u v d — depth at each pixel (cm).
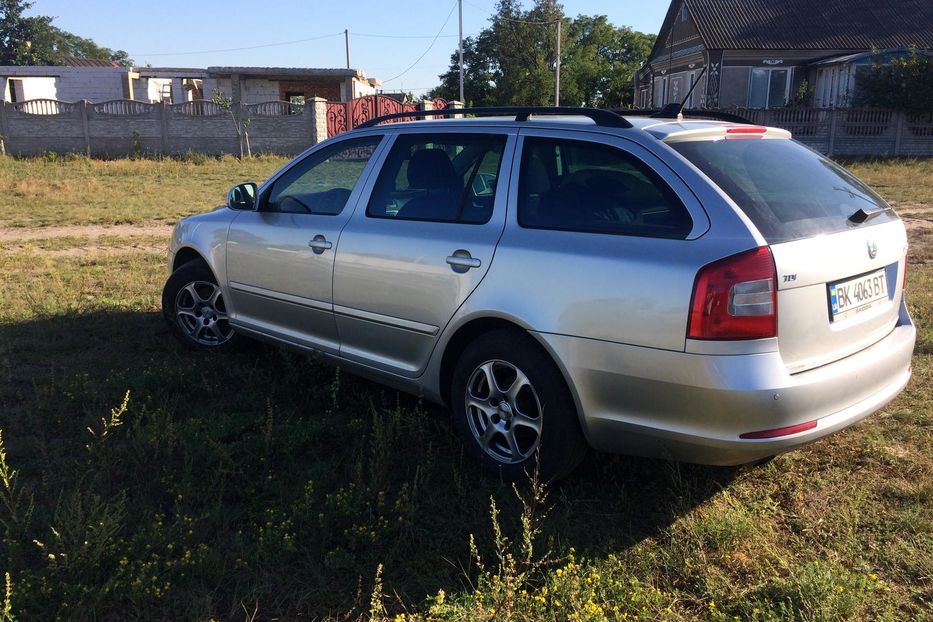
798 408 286
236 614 269
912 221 1195
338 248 418
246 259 482
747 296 279
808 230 301
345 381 468
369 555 301
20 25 6481
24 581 267
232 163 2212
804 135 2602
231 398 453
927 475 359
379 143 429
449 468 369
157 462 362
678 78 3416
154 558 285
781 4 3144
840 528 319
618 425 313
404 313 385
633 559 300
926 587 284
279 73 3136
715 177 307
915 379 477
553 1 5881
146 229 1156
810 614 264
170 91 3931
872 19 3062
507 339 340
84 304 651
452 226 372
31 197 1452
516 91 5878
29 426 405
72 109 2334
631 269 301
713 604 270
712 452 294
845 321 311
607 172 330
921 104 2517
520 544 302
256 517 324
